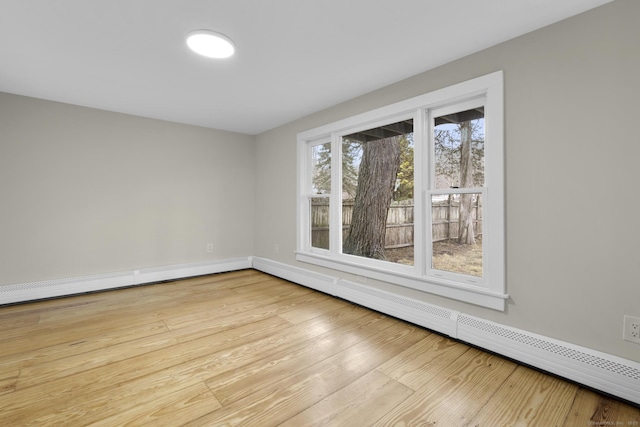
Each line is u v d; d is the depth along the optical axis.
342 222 3.24
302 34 1.86
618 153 1.52
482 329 2.01
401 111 2.54
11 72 2.40
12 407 1.41
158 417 1.36
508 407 1.45
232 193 4.39
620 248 1.52
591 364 1.58
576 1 1.53
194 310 2.76
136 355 1.93
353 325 2.43
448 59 2.17
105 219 3.38
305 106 3.25
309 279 3.50
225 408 1.43
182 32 1.84
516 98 1.87
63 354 1.93
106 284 3.37
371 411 1.42
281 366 1.81
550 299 1.75
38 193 3.00
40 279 3.03
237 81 2.58
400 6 1.59
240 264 4.46
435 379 1.68
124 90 2.79
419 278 2.39
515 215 1.88
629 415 1.39
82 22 1.73
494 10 1.61
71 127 3.17
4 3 1.55
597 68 1.58
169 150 3.82
